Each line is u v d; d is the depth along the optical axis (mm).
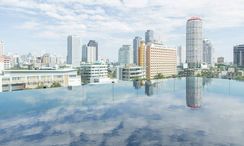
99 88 15875
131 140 4469
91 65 128375
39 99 10828
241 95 11938
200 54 186125
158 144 4211
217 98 10750
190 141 4371
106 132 5094
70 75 105062
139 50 145250
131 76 117875
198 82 19906
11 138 4762
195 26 182375
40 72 92000
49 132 5184
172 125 5703
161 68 153750
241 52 166750
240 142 4293
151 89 15148
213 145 4145
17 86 84375
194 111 7637
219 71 122688
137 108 8273
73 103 9656
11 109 8258
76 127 5621
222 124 5754
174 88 15445
